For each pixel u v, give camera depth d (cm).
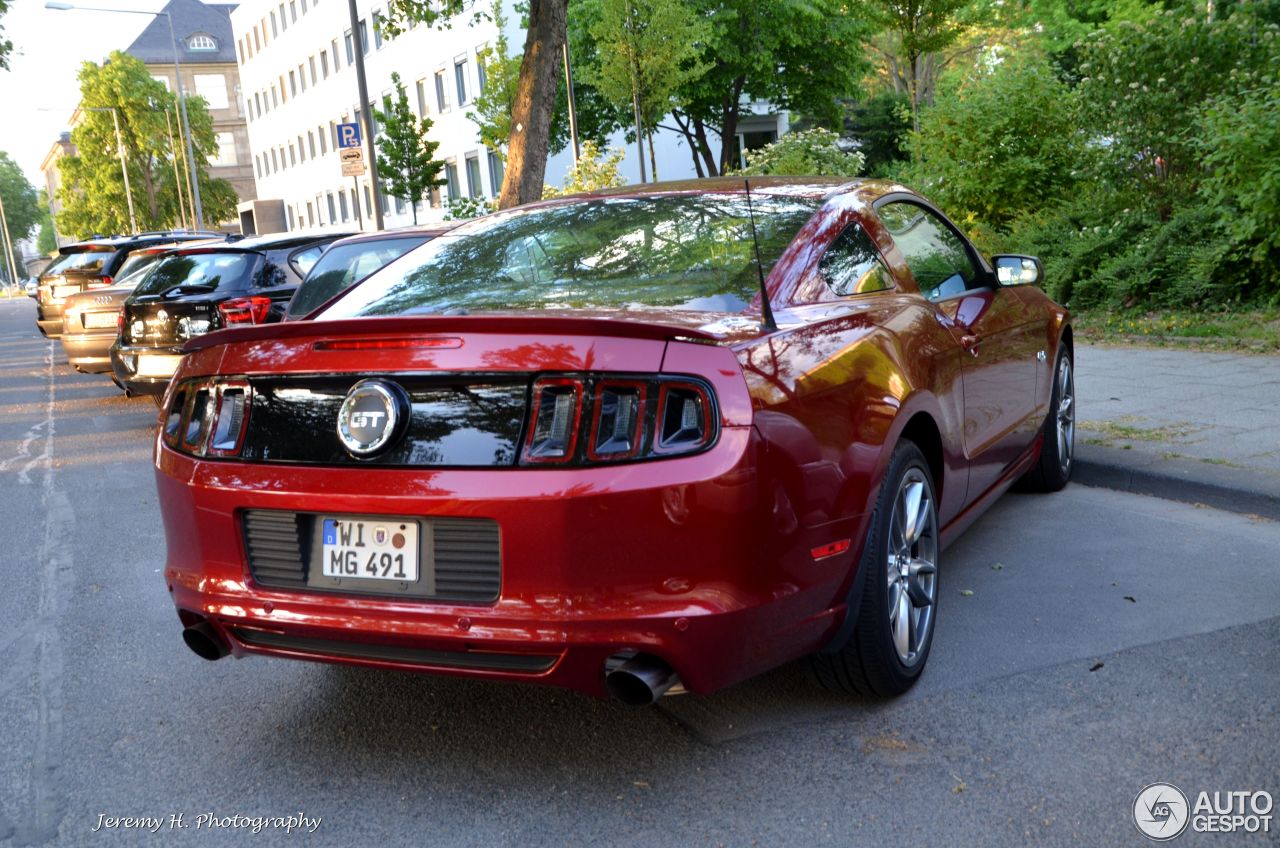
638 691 256
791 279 314
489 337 263
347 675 377
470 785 291
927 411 337
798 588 272
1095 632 362
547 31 1445
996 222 1286
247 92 7169
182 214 7812
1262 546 444
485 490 257
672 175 3850
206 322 920
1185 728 291
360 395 272
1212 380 742
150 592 495
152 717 350
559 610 253
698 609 253
